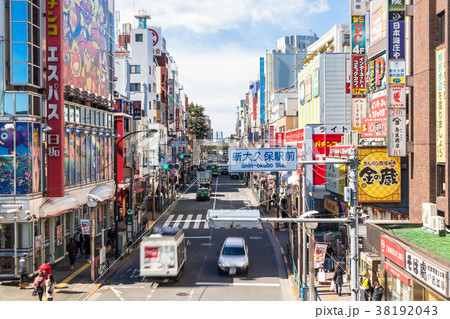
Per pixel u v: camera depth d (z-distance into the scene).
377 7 25.38
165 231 25.09
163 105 70.56
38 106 25.41
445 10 18.58
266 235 37.28
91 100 32.91
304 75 46.34
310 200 36.75
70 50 29.28
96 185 34.91
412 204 21.55
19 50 23.80
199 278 24.39
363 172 24.50
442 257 14.36
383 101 24.47
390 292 18.23
